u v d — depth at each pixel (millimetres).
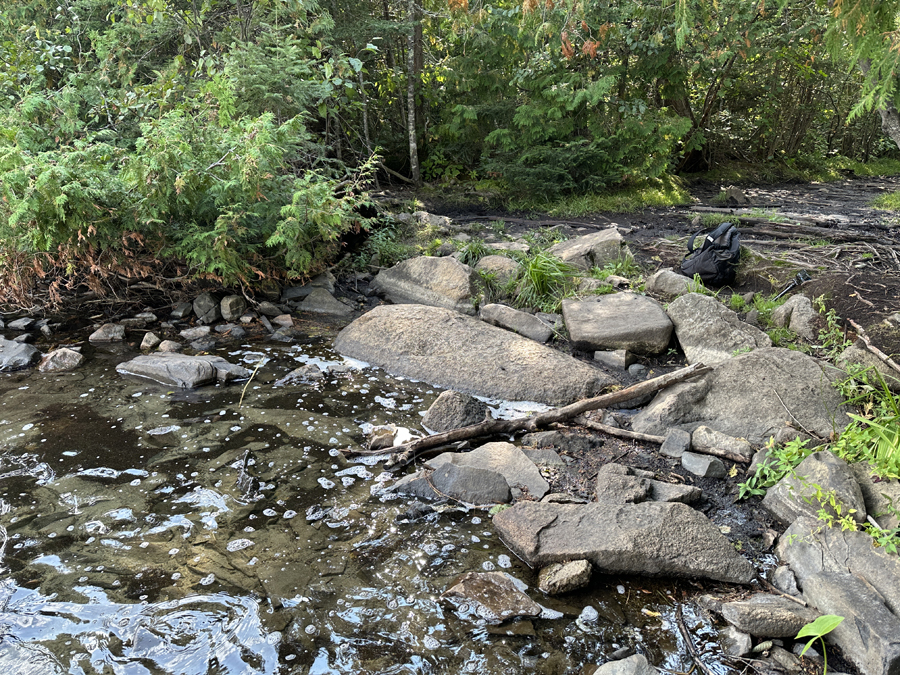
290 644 2857
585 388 5262
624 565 3357
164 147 6090
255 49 8078
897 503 3467
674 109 16203
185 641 2859
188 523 3670
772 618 2943
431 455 4473
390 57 13875
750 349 5379
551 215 11477
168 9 8359
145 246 6781
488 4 11344
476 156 14016
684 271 7477
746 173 18828
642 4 11883
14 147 5836
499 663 2787
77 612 3008
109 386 5406
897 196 13422
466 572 3344
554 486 4109
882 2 3180
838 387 4641
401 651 2836
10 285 6535
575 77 12008
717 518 3844
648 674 2672
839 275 6605
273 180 6945
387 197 11453
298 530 3631
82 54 8836
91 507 3795
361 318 6434
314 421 4891
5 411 4926
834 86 22781
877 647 2705
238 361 5957
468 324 6109
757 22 12438
